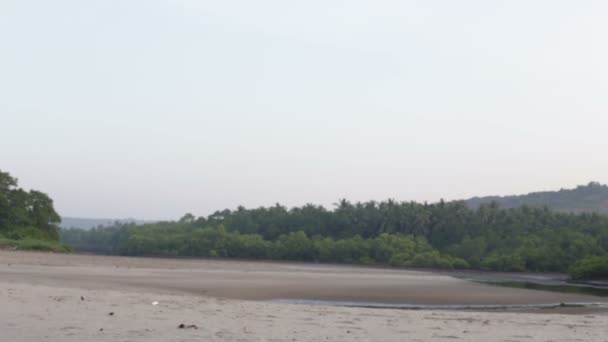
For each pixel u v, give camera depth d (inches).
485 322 686.5
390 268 4097.0
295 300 1091.9
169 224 6766.7
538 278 3161.9
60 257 2233.0
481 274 3518.7
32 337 423.8
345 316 710.5
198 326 527.2
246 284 1409.9
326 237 5629.9
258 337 475.8
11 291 763.4
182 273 1769.2
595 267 3078.2
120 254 5935.0
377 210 6003.9
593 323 717.3
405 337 517.7
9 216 2987.2
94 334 450.3
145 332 473.7
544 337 543.5
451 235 5556.1
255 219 6314.0
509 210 5920.3
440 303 1170.6
